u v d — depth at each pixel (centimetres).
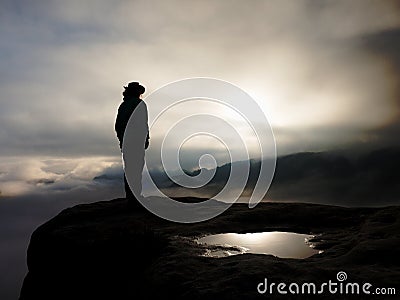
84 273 396
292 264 312
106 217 515
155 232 437
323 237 443
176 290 293
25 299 478
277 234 461
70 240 430
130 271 369
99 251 393
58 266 431
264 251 383
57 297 420
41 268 466
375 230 401
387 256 321
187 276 304
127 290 350
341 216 530
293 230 482
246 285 274
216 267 312
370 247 333
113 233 420
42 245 474
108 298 367
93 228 452
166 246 385
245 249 391
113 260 380
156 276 317
